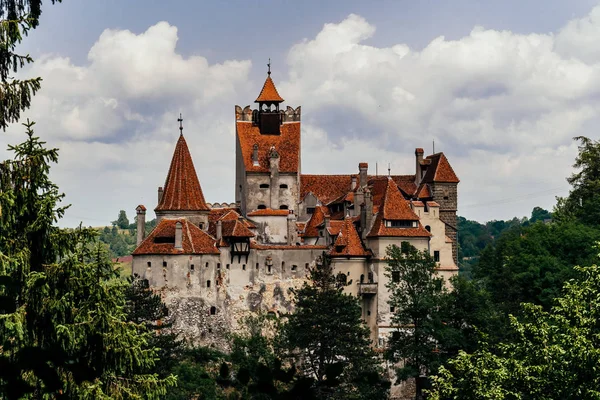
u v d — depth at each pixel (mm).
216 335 112875
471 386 55844
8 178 38844
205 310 113062
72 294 40250
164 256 112562
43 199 40000
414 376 92562
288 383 28156
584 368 50781
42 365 30641
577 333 52562
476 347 90312
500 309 97750
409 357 95062
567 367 51969
